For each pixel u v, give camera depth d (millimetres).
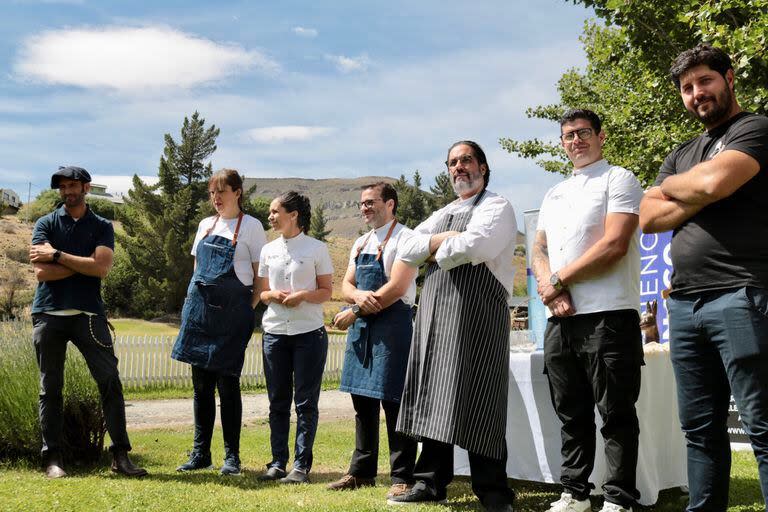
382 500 3861
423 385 3584
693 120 9305
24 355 5680
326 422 9891
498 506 3516
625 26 9352
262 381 16359
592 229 3516
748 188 2717
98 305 4773
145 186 43375
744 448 5832
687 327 2844
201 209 42969
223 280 4910
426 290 3730
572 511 3455
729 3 7039
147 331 35188
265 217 49875
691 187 2764
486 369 3545
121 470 4660
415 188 54250
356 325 4352
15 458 5184
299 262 4812
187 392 14836
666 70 9367
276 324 4801
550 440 4152
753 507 3732
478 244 3508
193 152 44438
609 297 3365
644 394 3863
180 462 5527
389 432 4203
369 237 4641
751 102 6895
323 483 4664
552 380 3617
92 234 4793
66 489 3992
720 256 2723
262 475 4672
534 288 5816
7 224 70875
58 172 4695
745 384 2648
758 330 2615
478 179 3887
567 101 15875
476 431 3471
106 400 4742
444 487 3865
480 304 3586
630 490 3348
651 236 6348
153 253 41562
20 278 42156
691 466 2920
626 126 10922
